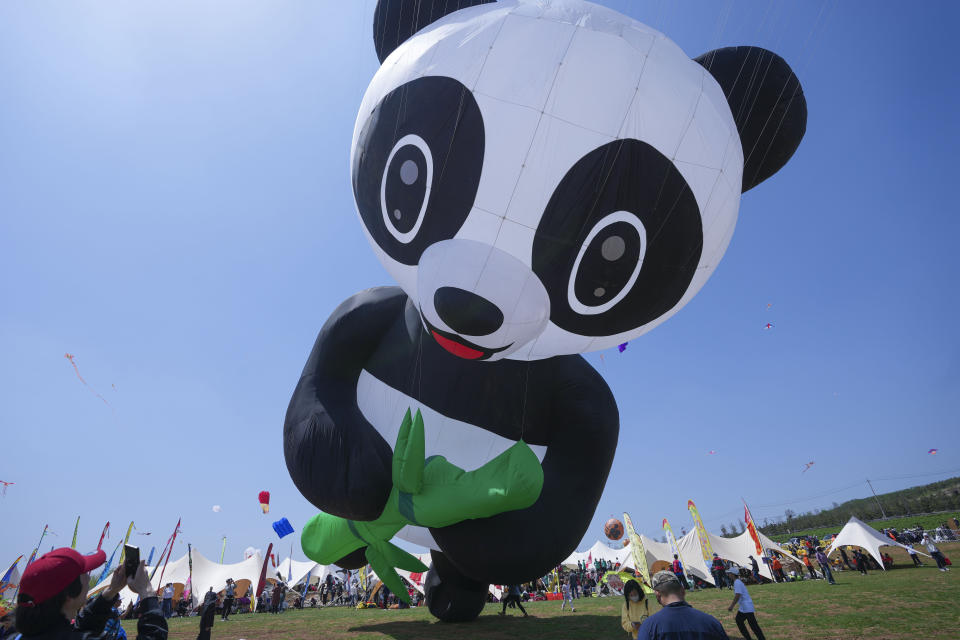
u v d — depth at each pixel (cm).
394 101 533
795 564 2166
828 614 980
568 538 643
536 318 523
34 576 198
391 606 1848
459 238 510
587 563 2902
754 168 585
